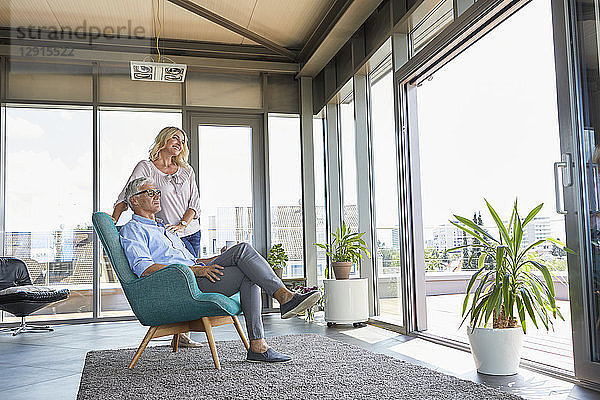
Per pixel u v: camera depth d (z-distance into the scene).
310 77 7.09
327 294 5.16
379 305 5.57
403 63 4.75
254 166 6.97
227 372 3.02
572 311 2.77
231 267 3.30
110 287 6.38
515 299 2.87
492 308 2.82
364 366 3.11
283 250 6.68
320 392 2.55
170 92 6.77
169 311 3.10
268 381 2.78
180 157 4.20
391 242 5.25
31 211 6.30
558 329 3.58
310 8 5.69
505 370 2.94
